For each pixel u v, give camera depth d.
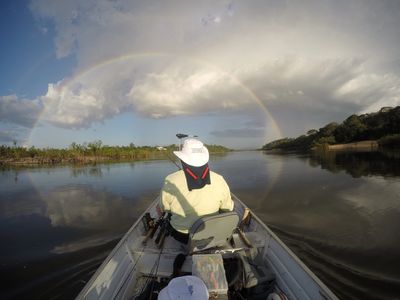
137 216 7.20
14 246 5.36
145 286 2.37
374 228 5.56
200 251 2.32
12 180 16.33
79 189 11.95
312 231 5.50
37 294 3.74
